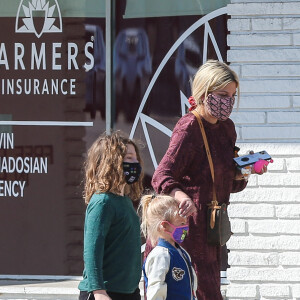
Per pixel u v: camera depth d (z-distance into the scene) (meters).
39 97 18.17
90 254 10.30
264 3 16.56
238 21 16.70
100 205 10.47
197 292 11.75
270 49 16.61
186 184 11.92
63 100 18.09
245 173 11.91
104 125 17.97
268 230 16.48
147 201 11.31
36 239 18.19
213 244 11.78
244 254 16.56
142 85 17.84
